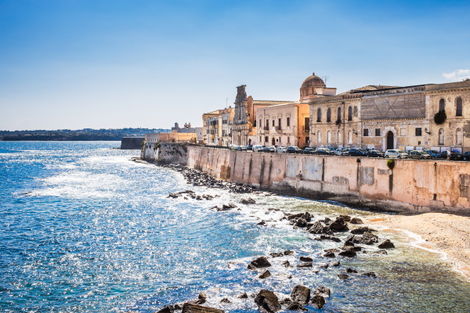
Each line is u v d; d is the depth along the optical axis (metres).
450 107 58.03
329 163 61.84
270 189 73.56
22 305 27.97
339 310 26.23
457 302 27.02
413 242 39.34
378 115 69.25
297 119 90.12
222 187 79.00
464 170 45.41
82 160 175.25
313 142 84.44
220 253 37.84
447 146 58.66
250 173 79.44
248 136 112.38
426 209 48.94
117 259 36.78
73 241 42.56
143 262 35.88
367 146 71.56
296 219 49.06
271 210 55.62
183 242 41.62
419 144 62.62
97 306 27.70
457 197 46.19
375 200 54.75
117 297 28.95
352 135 74.56
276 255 36.38
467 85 55.56
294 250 38.06
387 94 67.62
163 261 36.03
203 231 45.69
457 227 41.41
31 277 32.72
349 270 32.09
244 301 27.52
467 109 56.00
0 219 52.66
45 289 30.45
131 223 50.12
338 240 40.50
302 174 66.88
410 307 26.52
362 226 45.88
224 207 57.62
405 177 51.09
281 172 71.44
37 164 151.88
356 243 39.31
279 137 96.62
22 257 37.44
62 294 29.59
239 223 48.94
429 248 37.47
